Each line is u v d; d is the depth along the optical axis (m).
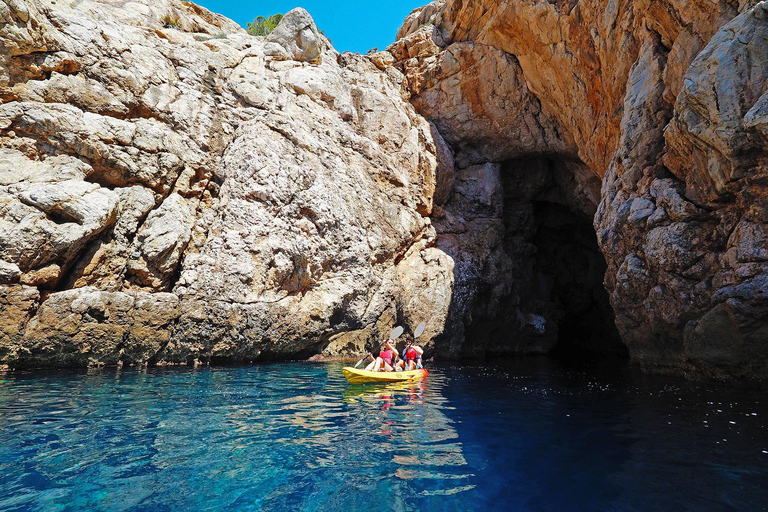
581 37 13.66
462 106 18.52
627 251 10.48
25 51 10.16
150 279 11.13
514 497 3.38
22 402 6.18
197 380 8.55
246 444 4.54
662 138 10.00
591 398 7.40
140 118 11.96
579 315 22.70
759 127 7.00
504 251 18.69
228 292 11.84
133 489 3.41
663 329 9.68
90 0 12.67
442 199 18.47
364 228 15.16
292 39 16.45
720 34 7.99
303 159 14.31
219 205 12.81
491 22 16.30
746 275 7.49
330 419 5.68
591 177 17.70
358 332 14.38
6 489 3.37
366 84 17.92
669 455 4.35
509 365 13.35
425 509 3.16
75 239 9.77
